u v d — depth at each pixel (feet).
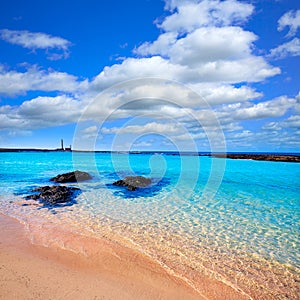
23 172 75.46
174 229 25.89
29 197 39.60
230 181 59.77
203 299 14.16
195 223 27.99
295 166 100.37
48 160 131.13
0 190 45.83
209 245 21.88
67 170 80.74
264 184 55.88
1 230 23.91
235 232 25.21
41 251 19.17
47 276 15.40
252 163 112.27
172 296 14.24
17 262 17.01
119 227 26.14
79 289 14.23
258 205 36.81
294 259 19.48
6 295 13.01
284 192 46.80
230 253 20.34
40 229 24.59
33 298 12.96
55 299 13.04
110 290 14.38
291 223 28.27
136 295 14.08
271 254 20.29
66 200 38.58
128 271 16.81
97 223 27.32
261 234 24.72
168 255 19.62
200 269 17.58
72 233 23.75
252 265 18.42
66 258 18.20
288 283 16.20
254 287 15.61
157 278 16.12
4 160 132.77
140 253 19.77
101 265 17.44
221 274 17.01
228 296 14.57
